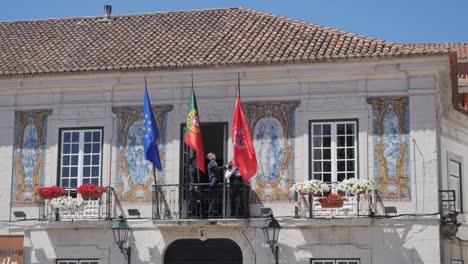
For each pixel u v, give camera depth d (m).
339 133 19.41
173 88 20.22
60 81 20.58
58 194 19.98
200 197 19.45
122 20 23.70
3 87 20.86
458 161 21.27
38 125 20.80
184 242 19.84
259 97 19.80
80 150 20.53
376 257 18.69
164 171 20.00
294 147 19.52
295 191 18.94
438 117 19.56
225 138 19.88
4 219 20.55
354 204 18.91
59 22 24.17
